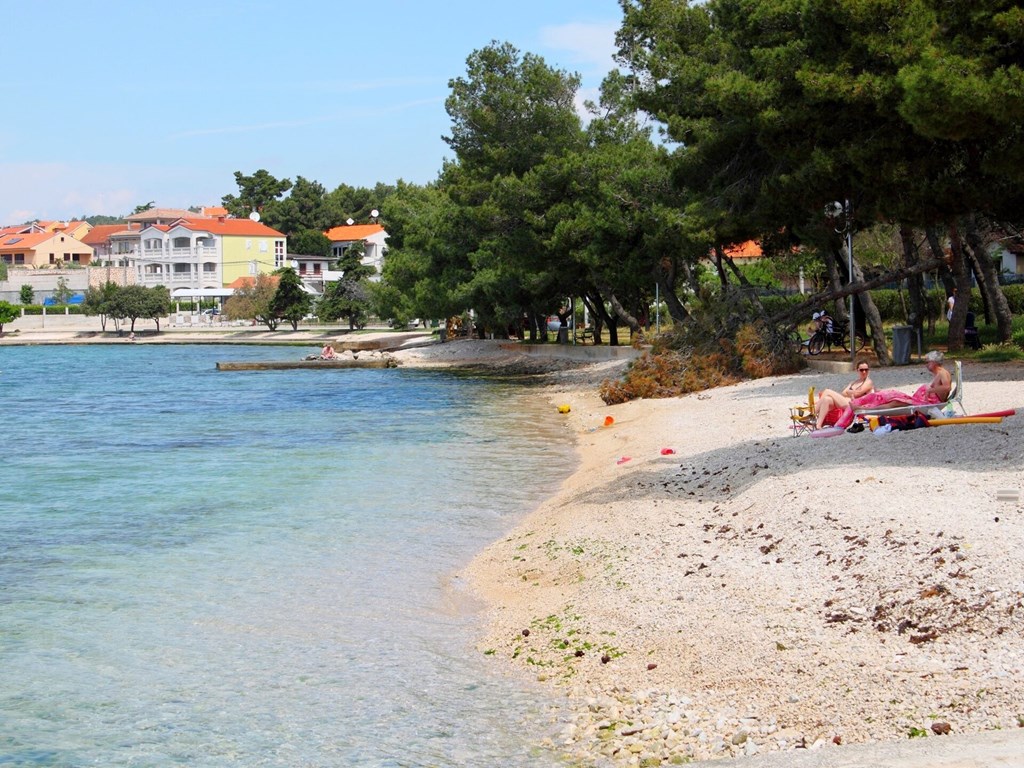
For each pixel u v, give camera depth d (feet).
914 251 111.45
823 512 43.29
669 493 56.13
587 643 35.09
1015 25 62.85
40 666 35.22
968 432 55.21
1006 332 107.76
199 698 32.07
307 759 27.45
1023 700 25.05
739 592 36.94
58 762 27.68
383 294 287.48
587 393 133.69
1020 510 38.99
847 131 87.30
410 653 35.99
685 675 30.91
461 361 218.38
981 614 30.35
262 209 647.56
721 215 108.68
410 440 94.99
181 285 502.79
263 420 117.29
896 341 101.55
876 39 80.02
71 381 193.67
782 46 90.12
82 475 78.28
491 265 214.69
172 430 108.99
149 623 40.01
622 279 147.23
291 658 35.68
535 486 69.26
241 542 53.83
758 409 83.56
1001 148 70.23
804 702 27.53
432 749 27.73
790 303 137.18
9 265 583.58
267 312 388.57
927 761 21.06
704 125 111.96
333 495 67.15
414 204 286.66
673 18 129.59
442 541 53.47
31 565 49.44
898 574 34.73
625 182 143.33
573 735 28.17
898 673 27.91
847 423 61.36
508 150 177.99
